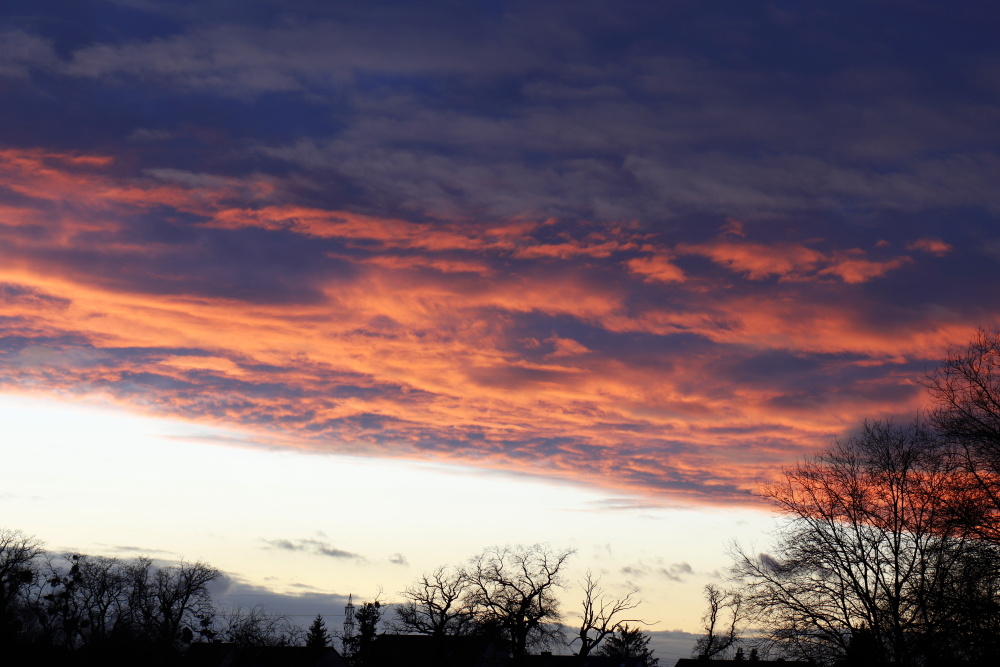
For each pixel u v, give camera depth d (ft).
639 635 341.00
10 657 277.23
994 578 98.68
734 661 254.88
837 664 134.10
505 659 273.54
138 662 291.17
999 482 102.73
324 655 301.22
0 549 290.56
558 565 251.80
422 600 250.37
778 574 143.02
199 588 309.01
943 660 102.58
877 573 134.51
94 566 310.04
